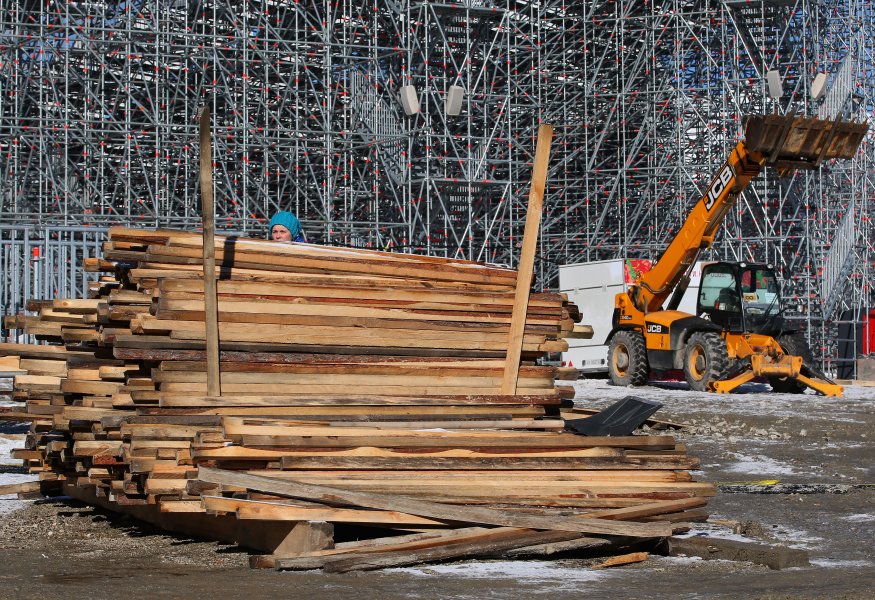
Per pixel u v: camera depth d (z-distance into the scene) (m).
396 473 10.73
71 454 12.82
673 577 9.72
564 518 10.66
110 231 11.39
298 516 10.03
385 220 46.94
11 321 13.40
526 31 51.25
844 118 47.59
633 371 33.31
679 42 47.97
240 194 46.31
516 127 49.66
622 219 50.78
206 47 42.69
